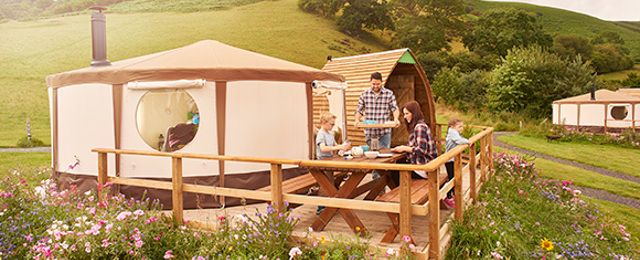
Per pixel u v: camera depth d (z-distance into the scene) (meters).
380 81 6.84
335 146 5.10
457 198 4.57
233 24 58.91
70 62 44.00
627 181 10.08
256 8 67.25
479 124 24.02
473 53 52.25
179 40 51.34
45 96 36.56
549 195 6.92
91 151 5.68
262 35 56.09
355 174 4.24
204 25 57.97
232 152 6.00
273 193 4.08
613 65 60.38
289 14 65.25
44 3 70.31
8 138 23.39
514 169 8.86
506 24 60.25
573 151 14.88
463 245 4.18
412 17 65.06
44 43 49.06
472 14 84.69
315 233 4.36
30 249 4.11
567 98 21.75
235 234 3.97
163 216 4.64
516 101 24.88
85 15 63.56
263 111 6.19
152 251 4.06
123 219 4.13
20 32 52.44
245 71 5.98
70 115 6.37
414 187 4.77
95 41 6.79
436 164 3.42
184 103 6.09
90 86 6.17
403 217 3.57
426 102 11.31
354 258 3.48
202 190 4.57
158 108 6.08
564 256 4.61
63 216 4.80
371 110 7.00
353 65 11.32
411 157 5.27
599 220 6.20
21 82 38.56
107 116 6.09
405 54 10.37
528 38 58.28
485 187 6.74
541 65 24.45
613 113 19.00
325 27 63.12
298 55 51.78
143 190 5.93
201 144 5.92
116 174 5.95
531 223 5.49
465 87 31.88
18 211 4.92
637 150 15.24
